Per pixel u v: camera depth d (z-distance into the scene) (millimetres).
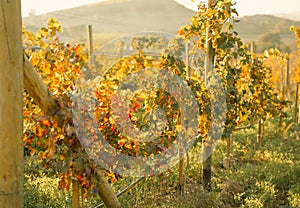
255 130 10648
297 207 5469
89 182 3193
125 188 5430
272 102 9438
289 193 5961
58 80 3846
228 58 5941
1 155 2504
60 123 3068
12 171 2547
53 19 4824
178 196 5551
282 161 7656
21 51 2504
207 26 5594
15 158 2549
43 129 3113
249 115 7379
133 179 5867
